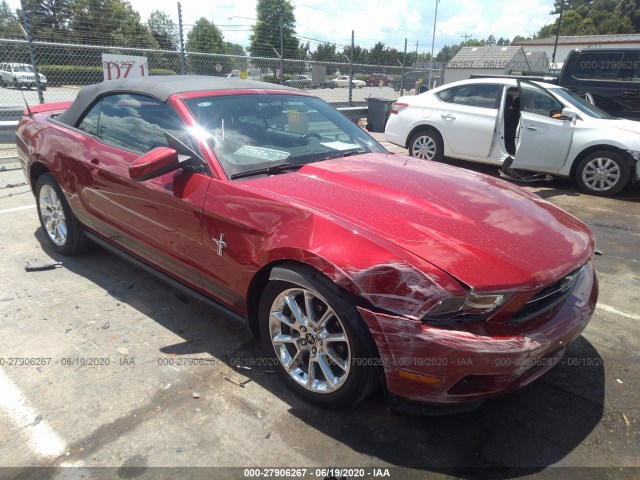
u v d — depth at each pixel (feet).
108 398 8.20
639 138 21.39
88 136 12.09
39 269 12.95
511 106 24.97
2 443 7.20
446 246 7.04
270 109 11.15
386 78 75.36
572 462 7.20
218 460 7.02
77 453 7.06
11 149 28.30
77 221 13.08
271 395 8.42
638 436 7.74
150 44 38.29
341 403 7.72
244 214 8.29
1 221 16.65
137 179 8.64
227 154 9.41
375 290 6.80
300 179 9.10
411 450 7.32
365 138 12.39
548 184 25.43
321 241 7.29
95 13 34.68
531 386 8.93
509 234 7.64
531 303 7.17
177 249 9.80
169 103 10.24
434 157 27.25
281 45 40.96
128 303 11.40
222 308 9.41
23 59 32.04
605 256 15.35
